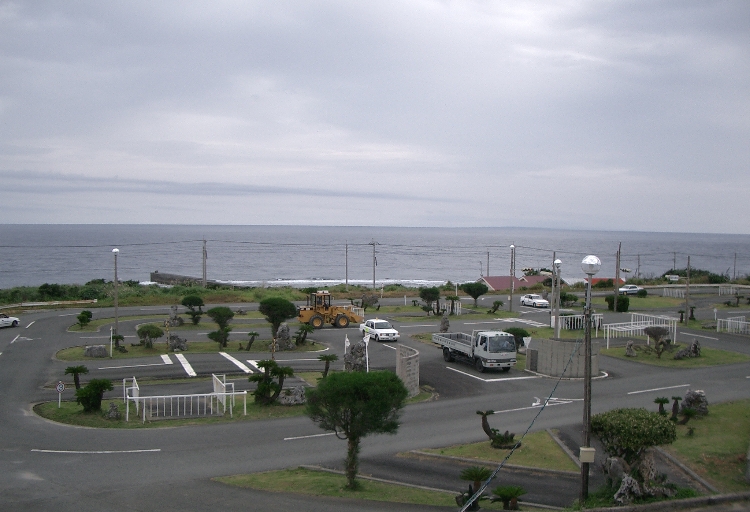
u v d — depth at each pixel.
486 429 18.97
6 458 17.47
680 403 24.28
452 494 14.77
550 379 29.44
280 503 13.85
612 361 33.62
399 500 14.13
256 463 17.42
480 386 27.94
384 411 14.40
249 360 33.94
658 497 13.03
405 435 20.36
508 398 25.69
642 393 26.39
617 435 13.59
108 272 141.25
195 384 27.98
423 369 31.77
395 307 59.41
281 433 20.59
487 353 30.45
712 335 42.06
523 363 33.53
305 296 67.44
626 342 39.50
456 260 199.75
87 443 19.16
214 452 18.45
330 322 47.06
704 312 55.19
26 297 61.16
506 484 15.63
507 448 18.77
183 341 36.84
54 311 54.22
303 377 29.70
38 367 31.58
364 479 16.02
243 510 13.37
